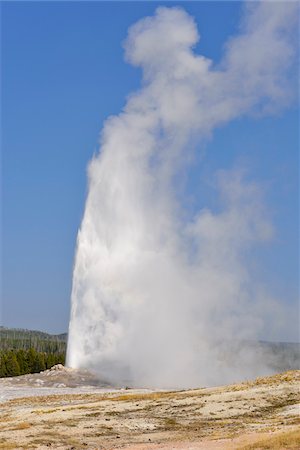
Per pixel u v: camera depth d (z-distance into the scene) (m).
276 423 43.94
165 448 36.53
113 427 45.97
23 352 146.62
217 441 38.16
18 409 60.38
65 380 93.44
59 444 40.12
